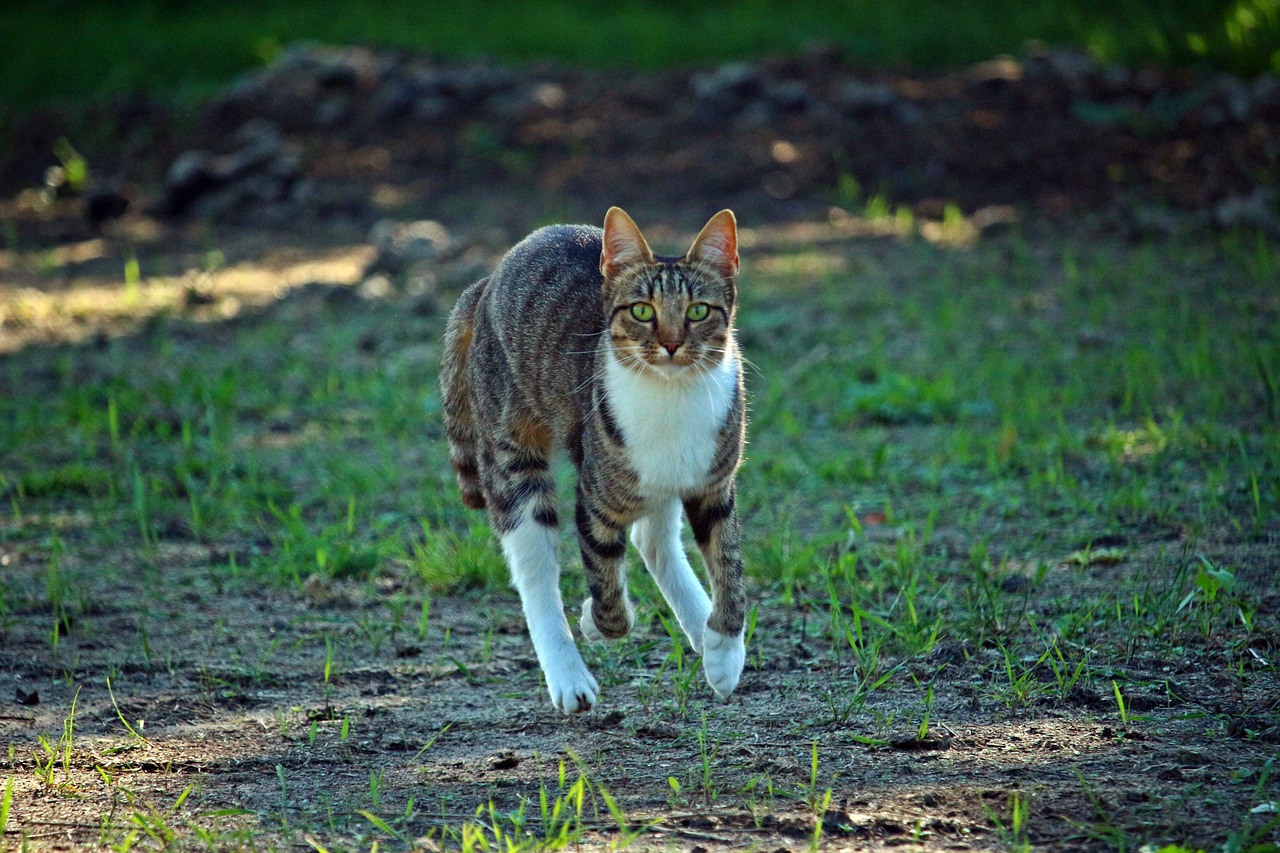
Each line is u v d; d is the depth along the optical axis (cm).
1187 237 1911
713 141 2417
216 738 746
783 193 2242
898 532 1062
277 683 832
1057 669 781
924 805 629
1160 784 641
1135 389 1368
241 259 2155
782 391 1454
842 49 2744
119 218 2452
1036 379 1423
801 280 1870
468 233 2152
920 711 752
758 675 821
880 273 1888
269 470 1289
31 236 2366
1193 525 1020
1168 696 748
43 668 849
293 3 3525
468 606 968
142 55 3158
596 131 2516
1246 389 1345
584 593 968
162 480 1245
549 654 766
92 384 1548
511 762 704
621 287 753
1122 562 975
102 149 2767
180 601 978
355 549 1046
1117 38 2600
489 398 845
